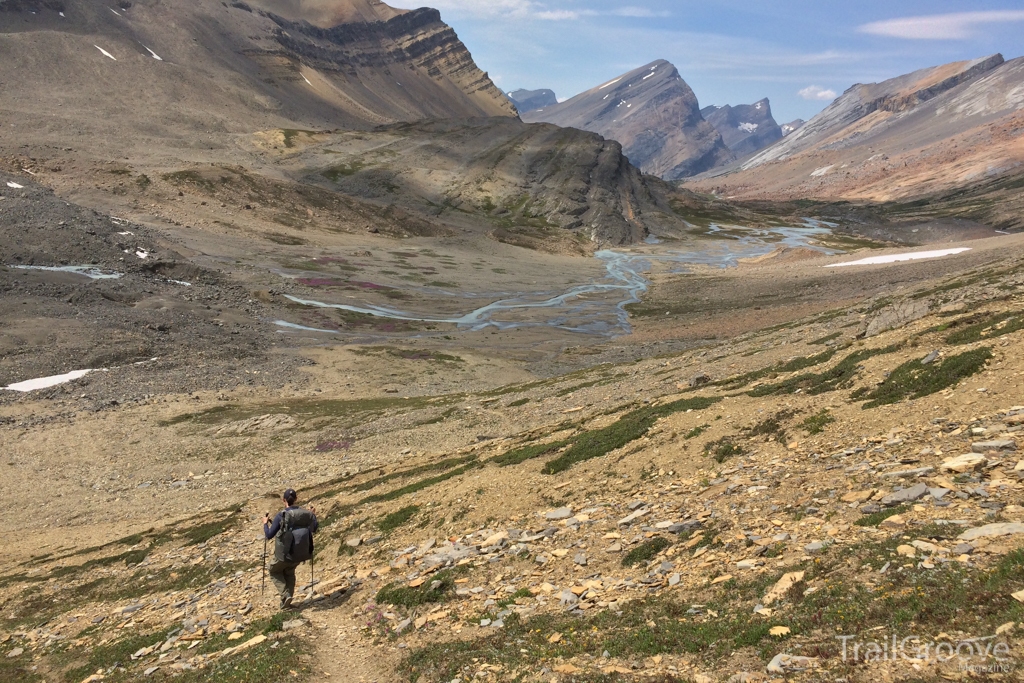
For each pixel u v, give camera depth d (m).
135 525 35.91
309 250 163.62
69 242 111.69
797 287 122.06
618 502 18.08
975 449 13.17
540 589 13.81
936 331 23.98
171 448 53.06
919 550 9.62
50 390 67.19
